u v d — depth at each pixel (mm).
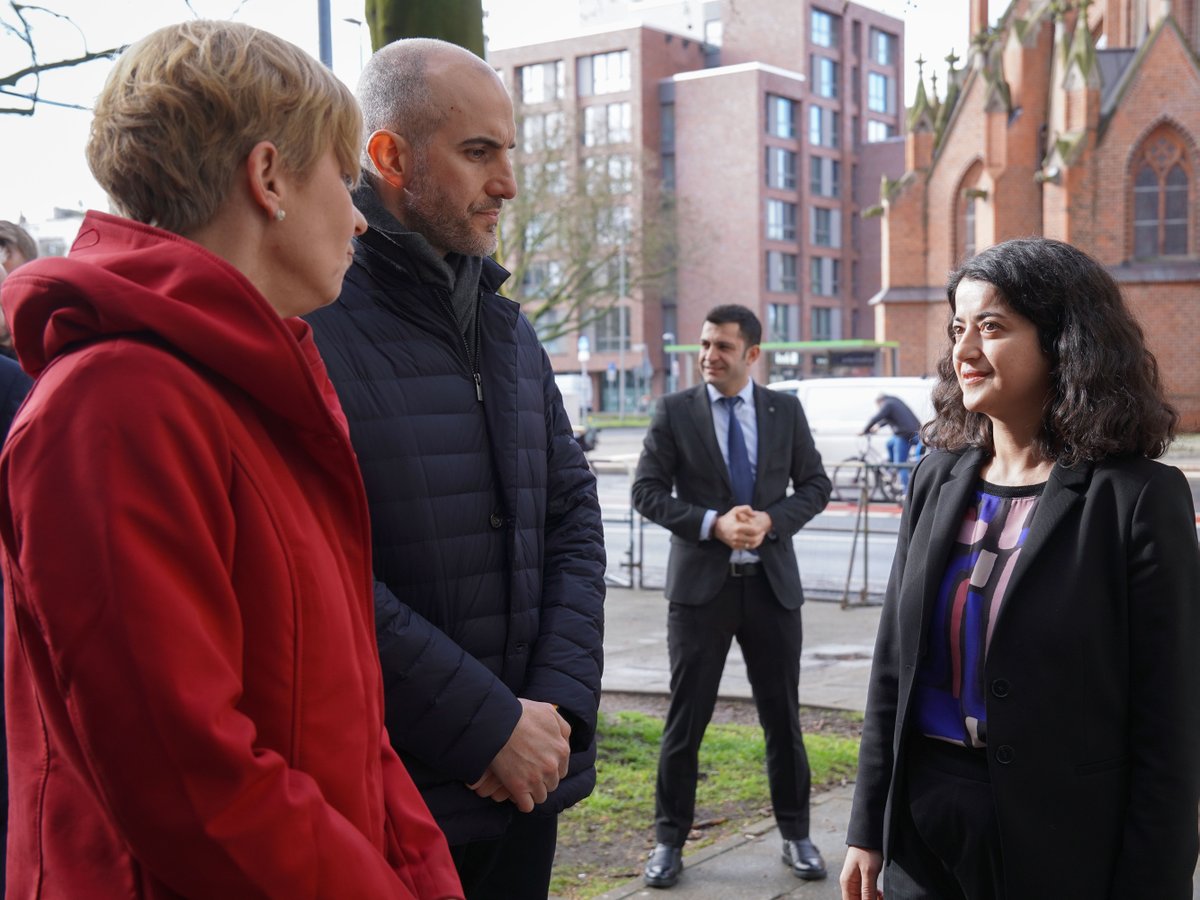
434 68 2281
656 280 52656
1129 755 2100
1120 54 34844
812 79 75000
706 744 5742
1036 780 2080
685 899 3904
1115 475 2119
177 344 1263
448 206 2291
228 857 1186
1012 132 35531
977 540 2264
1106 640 2080
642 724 6059
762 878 4086
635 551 14445
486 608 2281
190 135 1351
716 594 4207
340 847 1273
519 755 2090
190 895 1208
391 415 2189
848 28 77062
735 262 71312
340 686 1394
